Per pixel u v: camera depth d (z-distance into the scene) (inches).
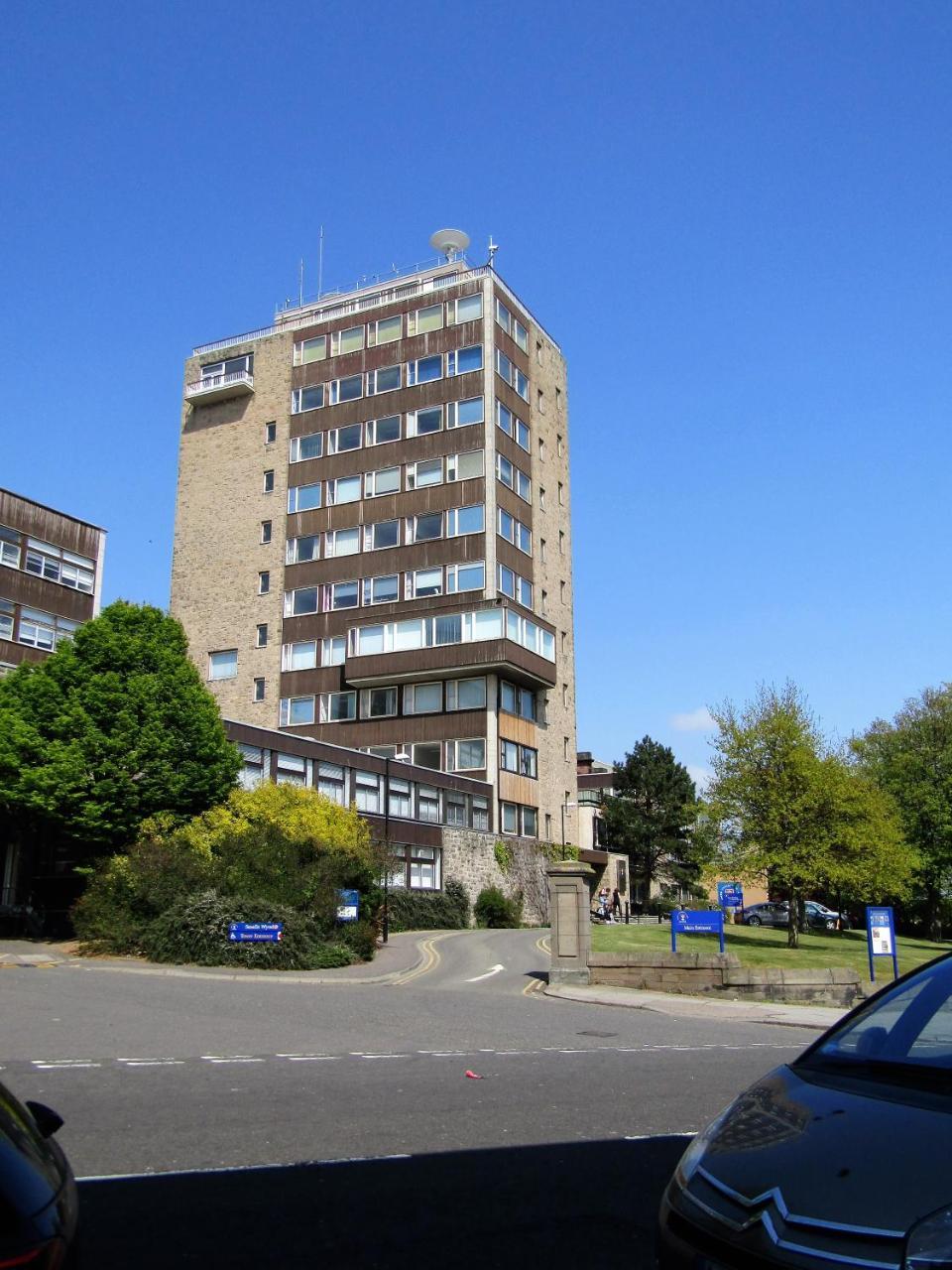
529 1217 232.8
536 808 2135.8
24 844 1218.0
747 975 880.3
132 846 1060.5
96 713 1119.6
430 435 2171.5
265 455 2340.1
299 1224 225.0
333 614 2172.7
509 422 2202.3
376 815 1598.2
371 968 1002.1
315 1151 287.0
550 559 2329.0
